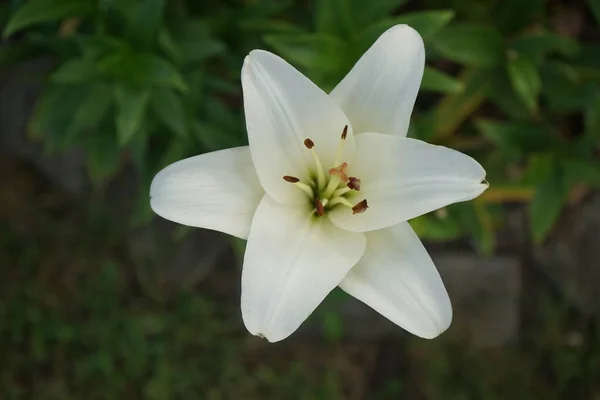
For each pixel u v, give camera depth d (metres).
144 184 0.86
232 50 0.84
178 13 0.81
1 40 0.89
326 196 0.65
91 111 0.79
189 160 0.63
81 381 1.07
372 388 1.09
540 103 0.88
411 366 1.08
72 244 1.08
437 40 0.79
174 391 1.07
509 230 1.04
